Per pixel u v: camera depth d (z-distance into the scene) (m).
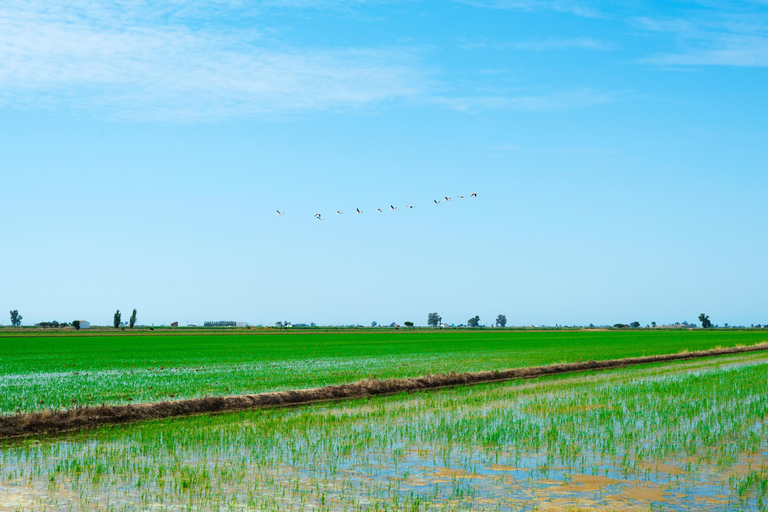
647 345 82.00
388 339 108.31
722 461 15.15
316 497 12.27
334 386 27.14
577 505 11.92
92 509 11.41
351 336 127.31
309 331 177.12
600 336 130.88
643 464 14.89
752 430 18.83
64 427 18.77
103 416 20.00
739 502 12.10
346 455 15.64
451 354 58.47
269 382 31.23
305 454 15.69
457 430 18.67
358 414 21.50
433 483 13.27
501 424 19.62
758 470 14.39
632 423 19.95
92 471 13.97
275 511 11.43
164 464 14.62
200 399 22.75
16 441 17.08
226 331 174.12
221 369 39.97
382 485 13.10
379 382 28.84
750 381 32.03
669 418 20.81
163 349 69.50
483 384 32.09
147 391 27.33
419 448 16.41
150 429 18.64
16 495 12.18
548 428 19.05
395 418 20.86
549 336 130.50
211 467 14.40
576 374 38.12
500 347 75.69
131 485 12.92
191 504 11.75
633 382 32.47
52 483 12.96
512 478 13.67
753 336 130.12
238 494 12.41
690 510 11.66
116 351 64.62
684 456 15.66
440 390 29.48
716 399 25.27
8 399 24.47
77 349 69.00
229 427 19.00
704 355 58.22
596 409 22.72
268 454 15.64
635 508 11.76
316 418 20.67
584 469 14.45
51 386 29.42
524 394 27.33
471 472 14.14
